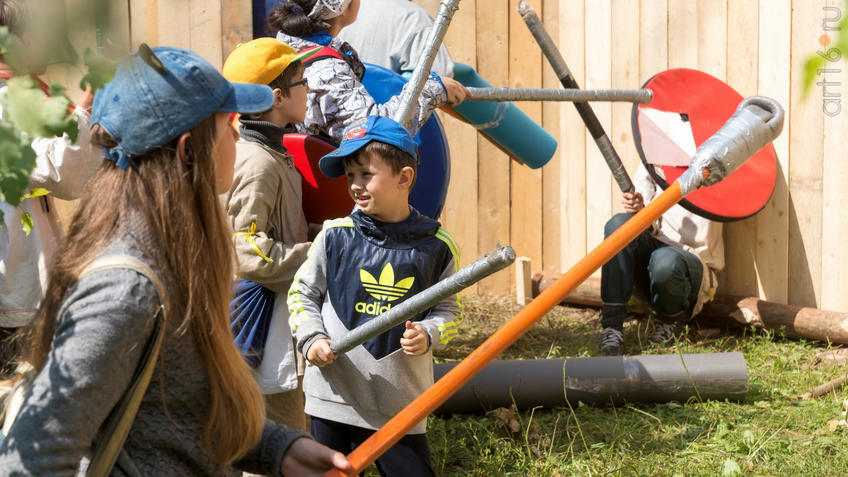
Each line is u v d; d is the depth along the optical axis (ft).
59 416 4.39
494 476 11.46
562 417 13.30
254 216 9.65
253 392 5.33
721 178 6.55
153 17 17.67
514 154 16.25
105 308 4.54
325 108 11.28
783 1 16.72
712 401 13.53
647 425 12.92
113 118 4.91
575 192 20.39
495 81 20.18
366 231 9.21
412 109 10.49
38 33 3.06
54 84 3.89
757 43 17.16
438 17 10.53
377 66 13.32
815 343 16.62
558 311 19.69
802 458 11.58
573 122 20.25
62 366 4.45
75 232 5.00
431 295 7.16
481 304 20.24
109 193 4.97
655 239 17.24
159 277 4.79
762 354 16.08
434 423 13.05
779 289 17.35
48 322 4.85
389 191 9.06
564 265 20.79
